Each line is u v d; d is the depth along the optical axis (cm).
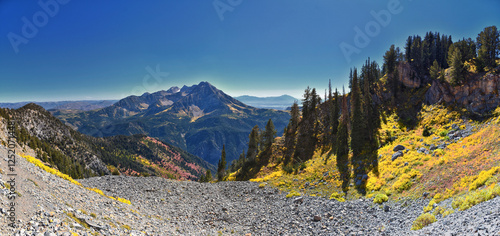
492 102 4884
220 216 3077
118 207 2234
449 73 6912
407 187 3003
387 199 2948
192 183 4878
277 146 8538
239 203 3816
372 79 9006
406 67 8019
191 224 2631
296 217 3000
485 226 1330
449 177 2653
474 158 2795
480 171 2420
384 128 6400
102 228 1458
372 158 4831
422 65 8319
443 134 4800
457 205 1970
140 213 2405
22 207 1224
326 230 2502
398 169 3722
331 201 3478
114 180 4356
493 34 6191
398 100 7550
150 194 3788
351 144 5566
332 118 7594
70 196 1870
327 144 7112
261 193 4347
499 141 2819
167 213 2925
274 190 4466
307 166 5984
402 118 6669
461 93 5756
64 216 1371
